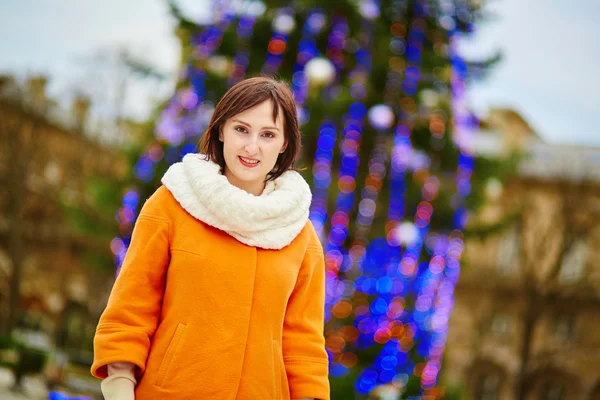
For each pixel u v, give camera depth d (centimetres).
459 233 1216
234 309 172
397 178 1149
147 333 172
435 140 1202
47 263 2544
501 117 3048
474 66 1228
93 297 2136
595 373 2556
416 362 1155
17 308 2269
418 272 1167
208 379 167
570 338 2606
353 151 1053
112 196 1255
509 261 2686
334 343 1060
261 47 1127
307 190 193
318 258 198
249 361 173
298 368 184
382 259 1100
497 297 2683
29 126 2291
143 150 1228
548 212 2497
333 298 1051
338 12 1084
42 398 1362
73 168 2188
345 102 1034
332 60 1127
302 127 1037
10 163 2275
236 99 182
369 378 1052
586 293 2486
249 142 181
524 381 2269
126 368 169
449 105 1182
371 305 1070
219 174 179
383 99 1144
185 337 169
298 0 1095
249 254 177
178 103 1133
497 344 2691
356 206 1147
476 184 1245
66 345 2525
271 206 177
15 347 1777
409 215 1162
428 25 1168
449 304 1200
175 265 173
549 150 2797
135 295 173
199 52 1134
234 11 1146
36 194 2412
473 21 1173
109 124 2125
